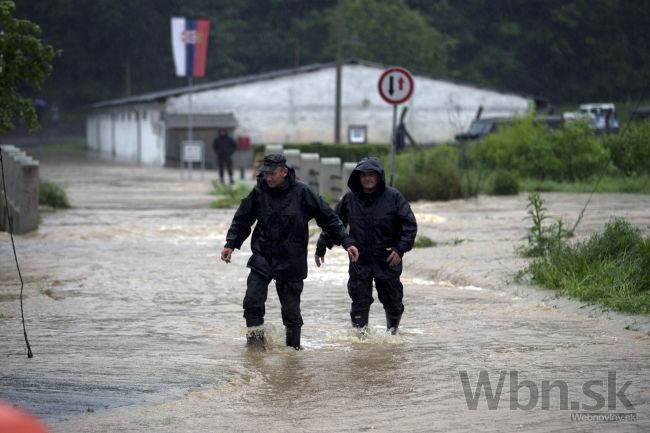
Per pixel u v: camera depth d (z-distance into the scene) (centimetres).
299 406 2234
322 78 18325
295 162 8581
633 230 4131
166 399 2291
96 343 2969
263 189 2916
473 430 1980
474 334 3058
